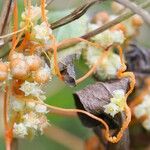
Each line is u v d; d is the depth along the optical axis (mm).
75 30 128
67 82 113
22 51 109
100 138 141
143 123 146
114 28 133
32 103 109
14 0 110
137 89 148
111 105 112
